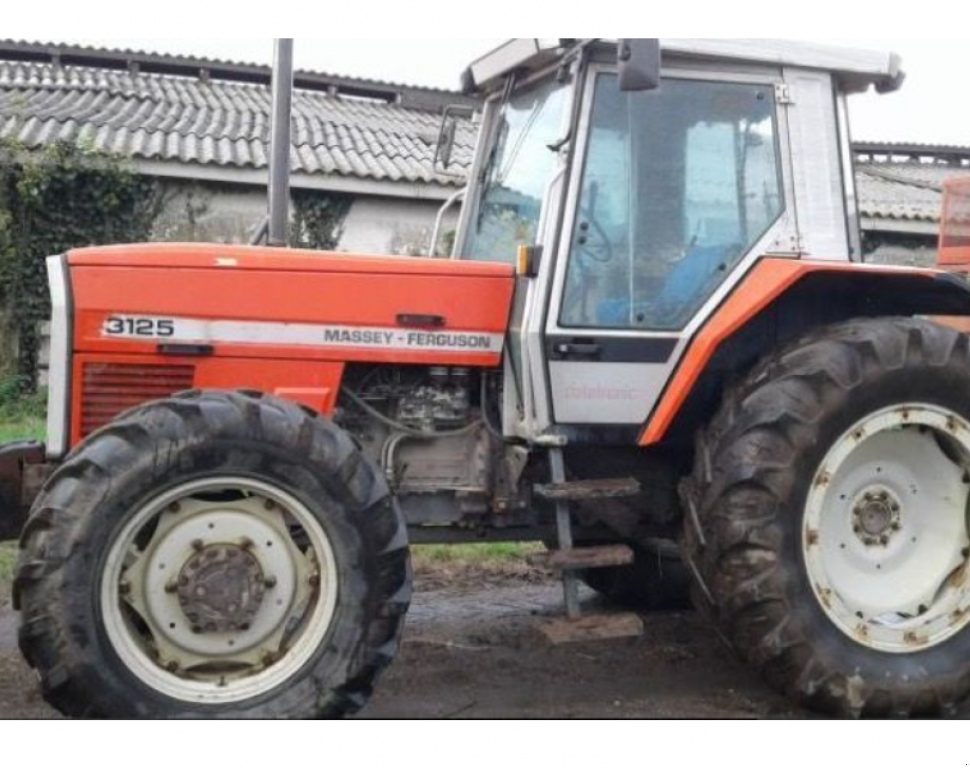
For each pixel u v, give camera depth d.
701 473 4.28
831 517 4.39
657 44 3.96
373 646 3.84
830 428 4.17
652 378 4.47
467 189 5.36
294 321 4.42
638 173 4.47
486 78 5.13
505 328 4.61
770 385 4.23
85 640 3.60
